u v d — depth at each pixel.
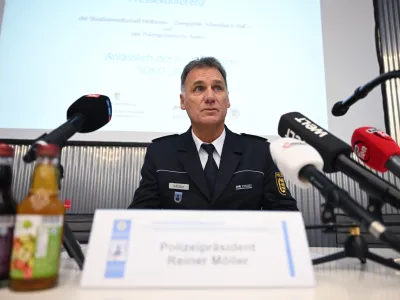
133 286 0.34
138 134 1.71
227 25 1.89
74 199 1.63
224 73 1.17
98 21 1.84
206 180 1.03
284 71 1.84
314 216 1.66
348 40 1.90
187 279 0.34
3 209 0.36
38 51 1.77
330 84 1.84
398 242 0.31
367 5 1.94
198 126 1.11
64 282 0.38
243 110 1.77
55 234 0.35
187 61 1.83
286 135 0.55
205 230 0.38
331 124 1.78
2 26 1.79
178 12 1.89
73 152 1.67
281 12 1.93
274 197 1.01
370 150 0.57
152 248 0.36
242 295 0.32
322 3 1.95
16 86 1.72
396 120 1.78
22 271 0.33
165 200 1.00
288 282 0.35
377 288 0.36
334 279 0.41
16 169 1.61
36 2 1.84
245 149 1.09
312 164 0.43
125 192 1.66
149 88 1.78
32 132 1.66
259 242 0.37
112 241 0.36
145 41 1.84
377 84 0.57
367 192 0.43
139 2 1.89
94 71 1.77
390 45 1.88
